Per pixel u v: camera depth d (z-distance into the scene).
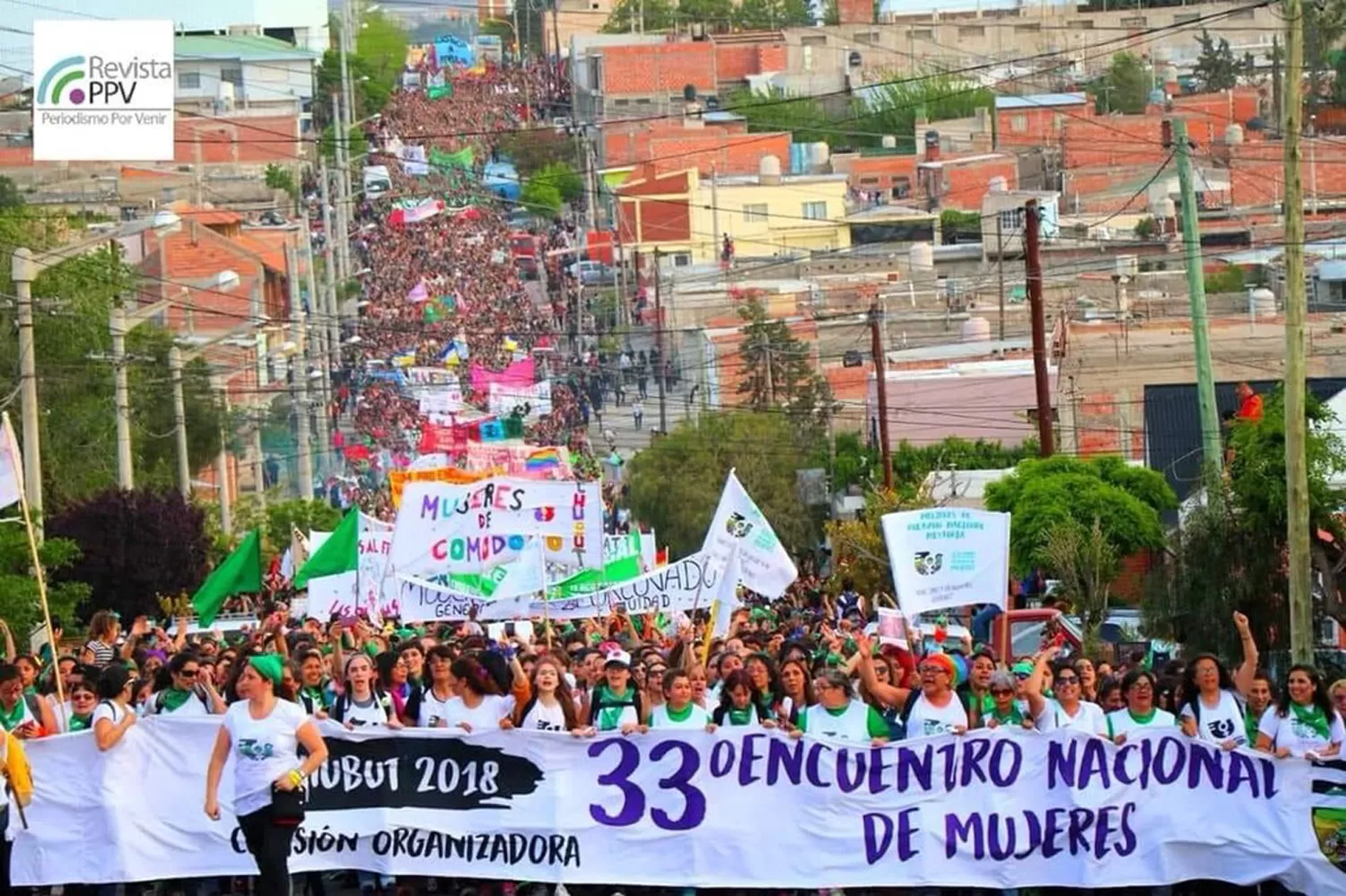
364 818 21.75
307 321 118.12
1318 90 191.00
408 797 21.78
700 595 35.50
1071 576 44.69
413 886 22.33
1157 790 21.58
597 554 31.64
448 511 31.48
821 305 136.00
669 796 21.64
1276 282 119.25
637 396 148.88
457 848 21.72
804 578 64.81
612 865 21.62
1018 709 22.17
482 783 21.75
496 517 31.50
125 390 60.72
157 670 24.52
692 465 97.94
